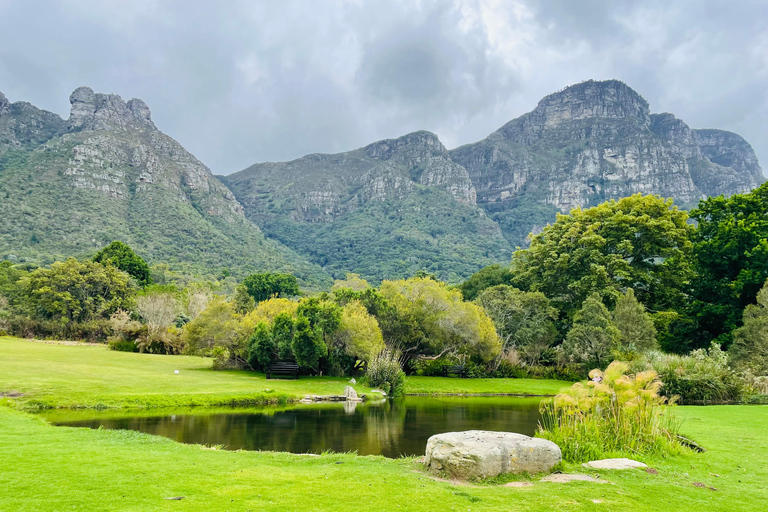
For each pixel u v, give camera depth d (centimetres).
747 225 4100
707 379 2388
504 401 2667
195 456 960
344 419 1800
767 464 1025
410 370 3975
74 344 5009
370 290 3850
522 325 4344
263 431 1509
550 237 5606
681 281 4631
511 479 841
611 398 1195
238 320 3588
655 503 715
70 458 851
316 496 676
